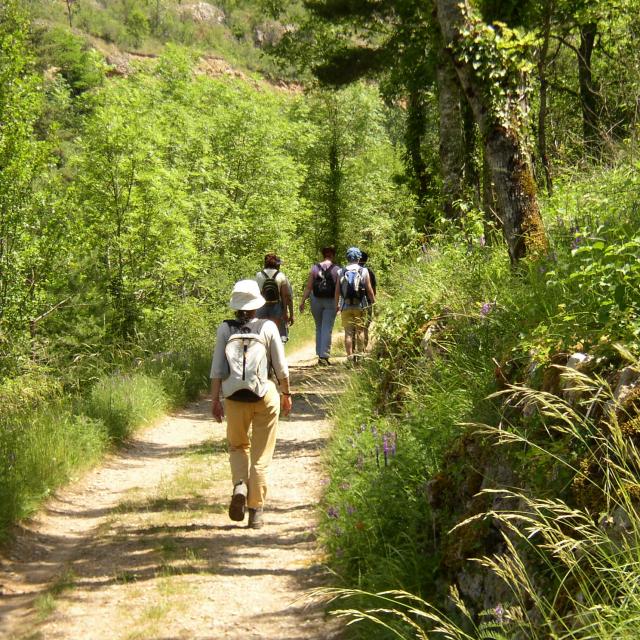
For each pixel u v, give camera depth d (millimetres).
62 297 15461
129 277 18078
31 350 14320
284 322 14016
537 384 4301
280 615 4762
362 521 5484
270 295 13758
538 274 5902
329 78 25688
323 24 26609
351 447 7191
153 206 18312
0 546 6125
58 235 15516
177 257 19141
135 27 117625
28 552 6168
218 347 6609
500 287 6664
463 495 4660
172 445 10297
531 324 5219
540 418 3934
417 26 21906
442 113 16531
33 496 7141
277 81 111062
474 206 11633
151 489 7957
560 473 3611
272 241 32406
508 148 7230
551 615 3102
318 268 15531
